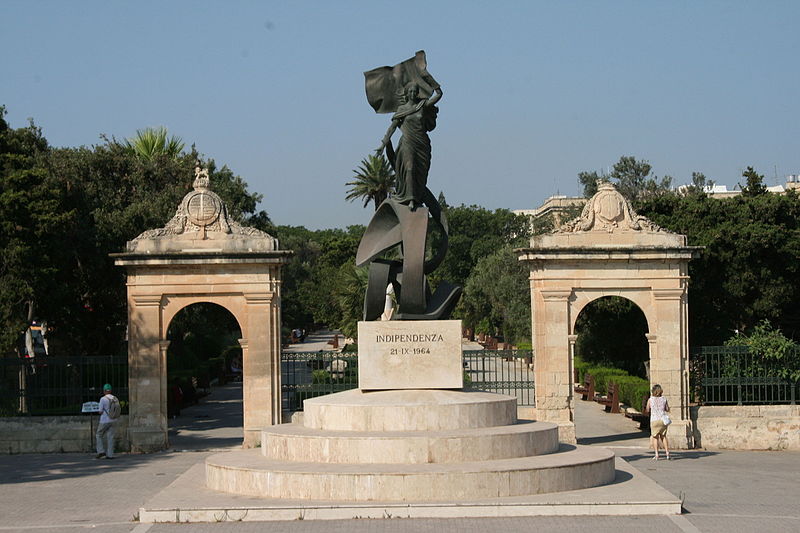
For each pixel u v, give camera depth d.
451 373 22.58
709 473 26.03
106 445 31.27
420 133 23.45
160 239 32.16
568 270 32.47
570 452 21.58
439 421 21.03
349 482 18.86
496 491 18.94
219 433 36.19
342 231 163.88
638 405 37.75
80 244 38.53
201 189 32.62
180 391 43.94
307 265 121.81
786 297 39.16
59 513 20.70
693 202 41.31
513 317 69.00
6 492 23.88
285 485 19.38
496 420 21.64
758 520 18.70
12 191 33.62
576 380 57.16
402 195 23.69
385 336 22.69
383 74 24.30
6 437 31.91
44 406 35.09
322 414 21.83
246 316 32.22
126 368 38.50
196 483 21.72
